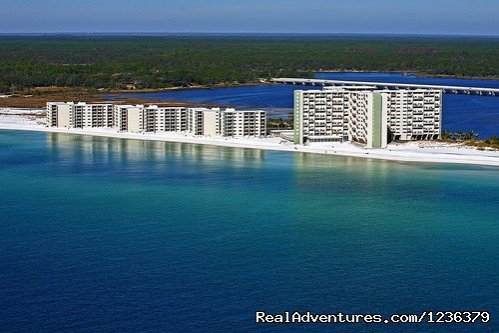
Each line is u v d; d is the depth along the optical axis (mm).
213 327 198375
